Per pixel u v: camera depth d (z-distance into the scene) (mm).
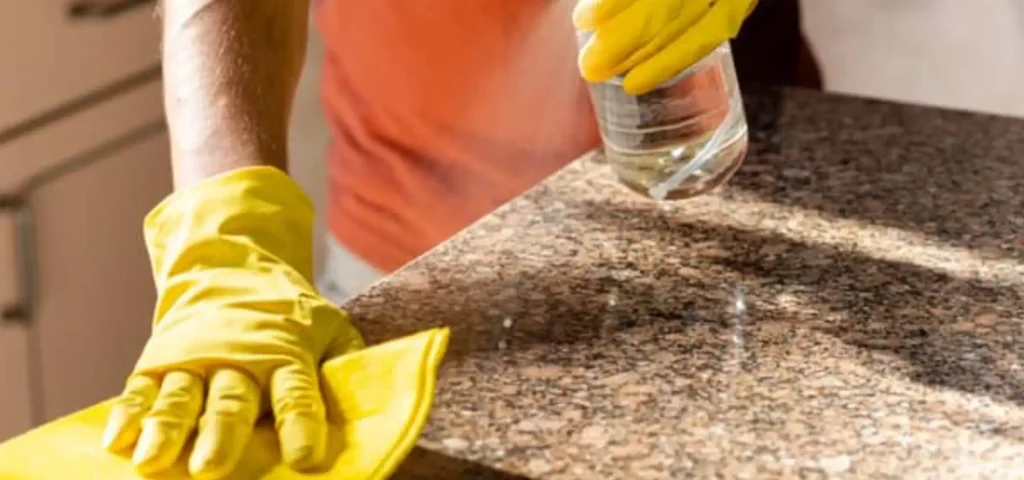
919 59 2160
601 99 1272
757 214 1415
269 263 1251
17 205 2262
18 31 2172
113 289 2537
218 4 1364
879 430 1136
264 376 1140
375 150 1788
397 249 1798
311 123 2424
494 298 1289
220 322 1171
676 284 1306
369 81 1765
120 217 2506
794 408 1157
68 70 2299
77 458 1081
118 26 2387
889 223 1403
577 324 1254
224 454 1071
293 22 1403
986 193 1460
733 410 1155
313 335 1189
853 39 2191
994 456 1113
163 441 1075
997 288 1300
